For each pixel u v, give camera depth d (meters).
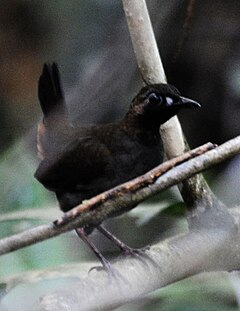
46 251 4.48
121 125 4.53
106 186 4.52
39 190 4.58
